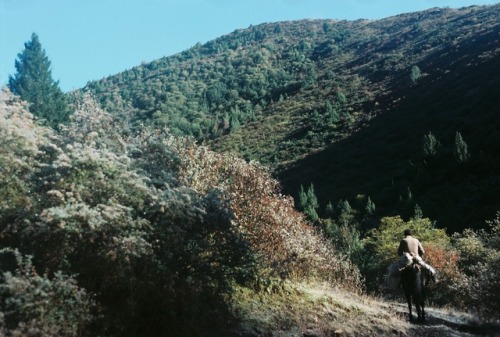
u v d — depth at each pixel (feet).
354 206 156.04
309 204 157.48
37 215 18.84
